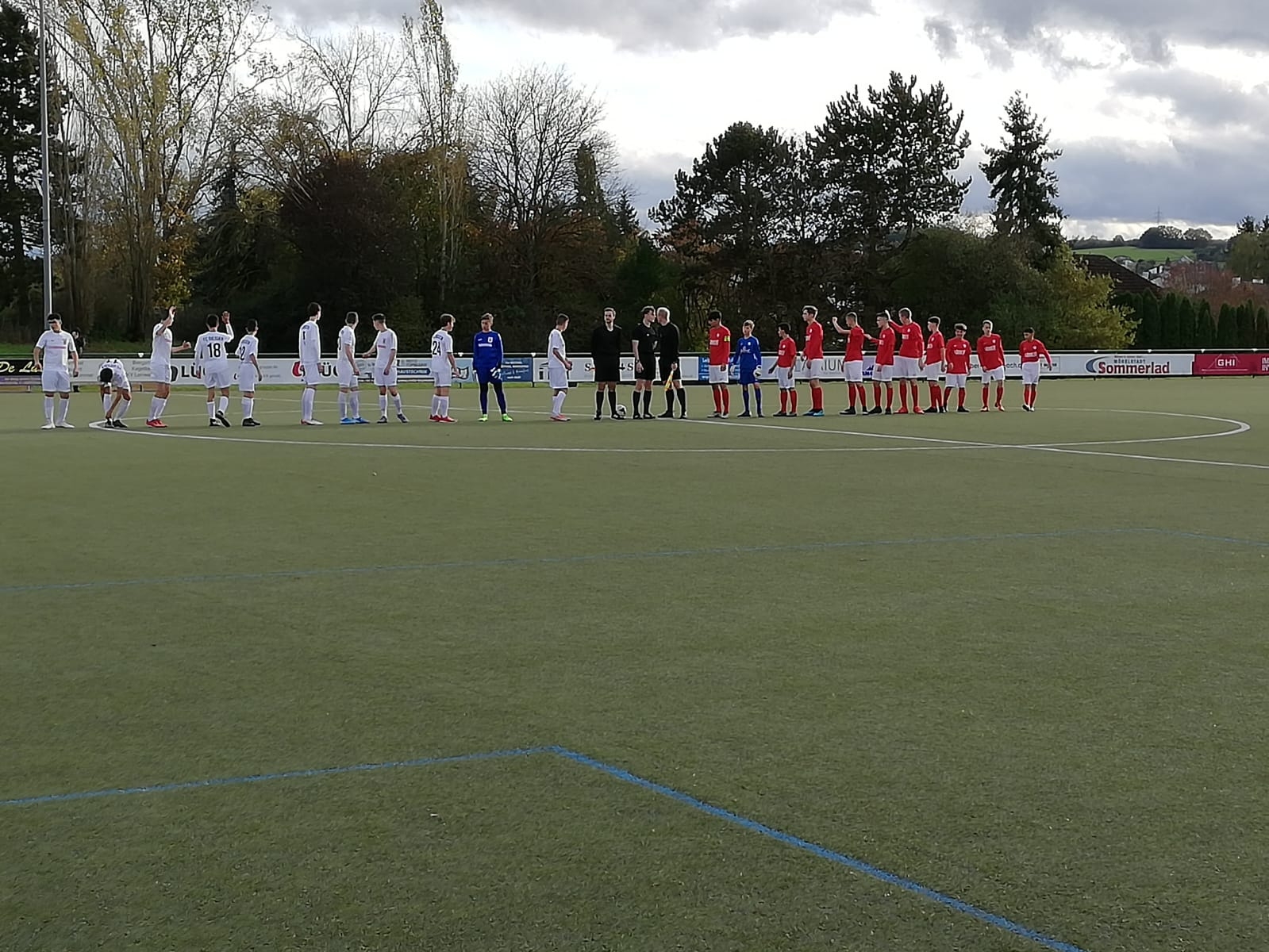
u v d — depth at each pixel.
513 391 42.38
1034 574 9.03
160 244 58.62
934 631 7.28
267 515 11.96
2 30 68.19
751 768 4.98
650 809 4.55
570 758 5.11
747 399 27.73
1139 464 16.95
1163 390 43.12
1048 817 4.48
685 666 6.52
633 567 9.27
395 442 20.47
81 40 55.16
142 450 18.91
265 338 63.34
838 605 7.96
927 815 4.50
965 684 6.18
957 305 71.12
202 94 59.06
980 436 22.09
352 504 12.76
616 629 7.32
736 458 17.73
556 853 4.17
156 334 23.84
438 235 68.81
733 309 76.75
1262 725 5.54
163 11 57.00
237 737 5.38
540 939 3.60
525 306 69.56
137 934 3.64
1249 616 7.67
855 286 77.25
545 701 5.89
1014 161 85.19
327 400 36.50
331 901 3.83
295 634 7.21
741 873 4.02
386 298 63.66
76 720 5.62
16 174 70.00
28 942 3.60
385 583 8.67
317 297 63.09
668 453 18.47
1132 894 3.88
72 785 4.81
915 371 28.84
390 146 68.56
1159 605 7.97
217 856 4.16
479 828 4.38
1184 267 123.75
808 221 77.12
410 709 5.77
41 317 69.50
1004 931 3.65
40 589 8.46
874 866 4.07
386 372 25.47
